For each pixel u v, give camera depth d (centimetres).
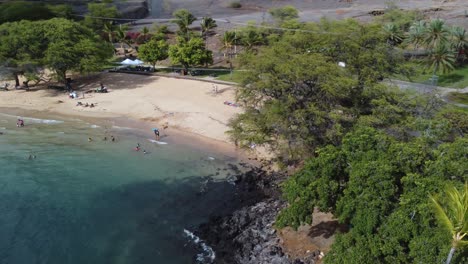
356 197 2816
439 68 7038
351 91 4453
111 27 10231
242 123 4903
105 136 6106
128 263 3522
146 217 4178
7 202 4372
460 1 11750
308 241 3578
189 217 4181
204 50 8412
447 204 2286
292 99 4244
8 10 10162
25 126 6469
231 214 4181
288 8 10388
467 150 2758
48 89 8150
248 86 4716
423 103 4266
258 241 3700
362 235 2691
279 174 4894
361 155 3034
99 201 4438
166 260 3559
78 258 3572
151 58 8619
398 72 5022
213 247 3722
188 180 4909
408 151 2888
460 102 6144
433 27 7131
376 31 5047
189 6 13488
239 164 5281
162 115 6762
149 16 12569
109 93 7788
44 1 12131
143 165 5256
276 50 4747
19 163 5228
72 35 8081
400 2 12081
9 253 3612
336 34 4903
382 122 3978
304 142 4325
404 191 2734
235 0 13438
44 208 4281
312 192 3059
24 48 7800
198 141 5931
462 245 1978
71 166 5181
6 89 8106
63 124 6550
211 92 7575
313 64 4325
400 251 2481
